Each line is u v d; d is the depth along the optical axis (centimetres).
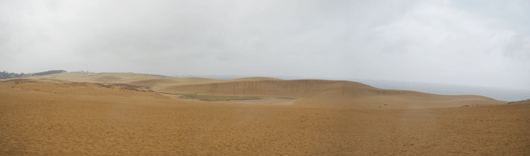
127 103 2692
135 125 1530
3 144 923
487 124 1683
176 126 1580
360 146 1214
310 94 11569
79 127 1352
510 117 1897
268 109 2672
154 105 2684
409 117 2261
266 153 1077
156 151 1028
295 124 1789
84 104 2269
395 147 1184
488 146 1142
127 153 970
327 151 1122
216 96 9419
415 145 1214
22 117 1463
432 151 1098
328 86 12088
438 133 1486
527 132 1362
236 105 3278
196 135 1366
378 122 1945
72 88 4356
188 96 8450
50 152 894
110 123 1535
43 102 2158
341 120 2006
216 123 1745
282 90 12094
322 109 2873
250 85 12388
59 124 1377
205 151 1071
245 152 1082
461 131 1512
